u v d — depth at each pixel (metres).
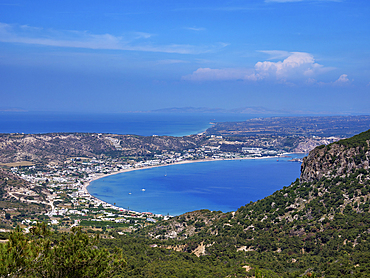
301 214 119.50
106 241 111.69
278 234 114.88
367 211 104.31
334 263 81.69
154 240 136.12
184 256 108.25
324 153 135.75
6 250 36.38
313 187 130.12
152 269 88.38
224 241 118.06
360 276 70.75
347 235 96.12
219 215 154.88
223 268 91.75
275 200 137.00
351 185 118.25
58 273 40.16
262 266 91.50
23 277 37.22
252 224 126.88
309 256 95.31
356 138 136.25
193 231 147.50
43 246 40.00
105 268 42.31
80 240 43.50
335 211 111.88
